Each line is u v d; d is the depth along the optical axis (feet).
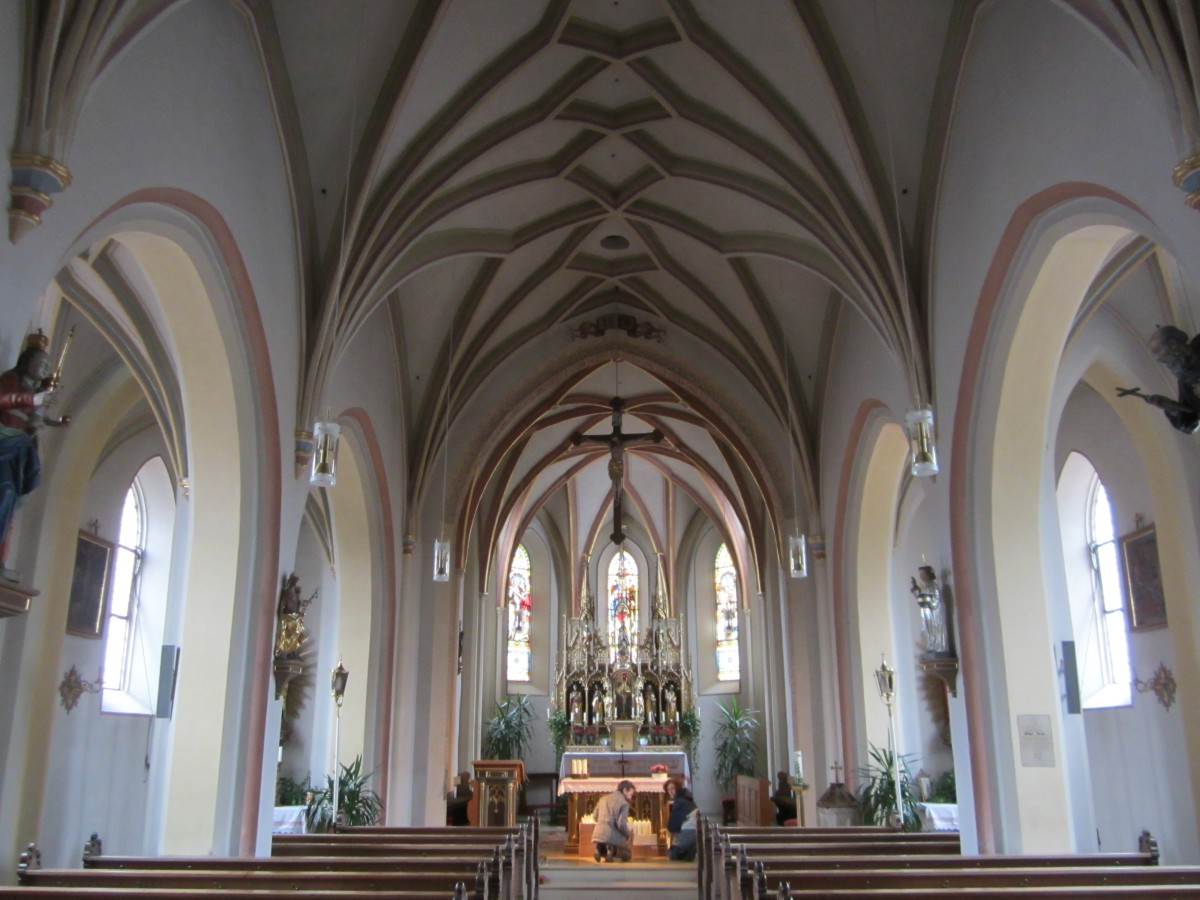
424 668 53.42
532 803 86.02
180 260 28.30
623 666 86.33
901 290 36.32
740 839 32.04
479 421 56.08
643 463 89.15
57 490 37.09
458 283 50.70
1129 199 22.99
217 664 31.81
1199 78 18.97
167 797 30.89
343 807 45.93
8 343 18.15
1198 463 35.58
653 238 50.75
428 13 32.68
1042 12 26.40
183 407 32.30
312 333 35.68
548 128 41.50
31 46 18.61
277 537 33.40
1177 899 18.42
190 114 25.80
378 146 35.01
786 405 54.65
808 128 37.52
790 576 53.93
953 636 34.81
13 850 34.24
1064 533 45.03
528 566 94.99
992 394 32.91
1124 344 36.45
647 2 35.55
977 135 31.24
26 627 35.50
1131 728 39.70
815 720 53.11
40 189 18.33
